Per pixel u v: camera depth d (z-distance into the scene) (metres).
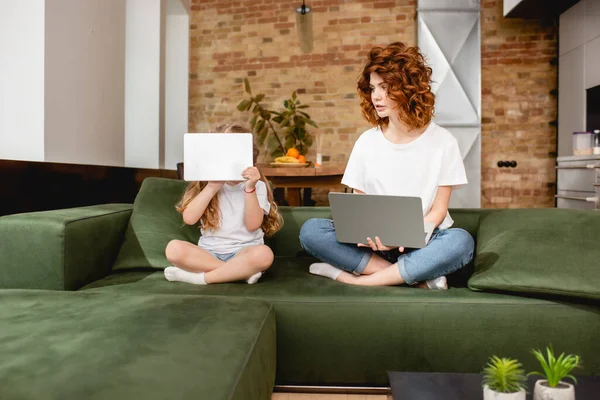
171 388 0.82
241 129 2.05
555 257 1.55
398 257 1.79
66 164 2.70
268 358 1.21
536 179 5.75
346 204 1.66
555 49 5.68
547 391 0.76
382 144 1.92
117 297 1.39
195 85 6.16
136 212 2.07
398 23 5.82
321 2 5.93
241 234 1.92
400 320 1.48
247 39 6.05
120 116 3.78
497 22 5.74
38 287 1.61
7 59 2.68
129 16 4.69
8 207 2.18
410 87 1.74
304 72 5.98
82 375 0.85
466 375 1.01
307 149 5.90
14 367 0.88
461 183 1.82
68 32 2.94
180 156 6.09
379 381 1.49
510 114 5.75
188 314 1.23
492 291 1.56
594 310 1.46
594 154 4.55
